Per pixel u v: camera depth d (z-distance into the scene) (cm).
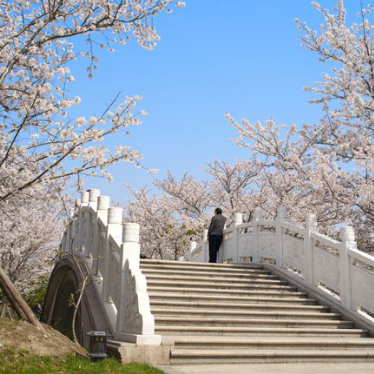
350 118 1508
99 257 1068
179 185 2552
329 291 1207
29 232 1967
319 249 1256
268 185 2028
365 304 1085
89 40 973
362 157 1380
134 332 804
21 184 923
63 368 677
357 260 1141
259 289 1262
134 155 955
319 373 720
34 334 792
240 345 835
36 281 2362
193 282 1210
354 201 1338
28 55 935
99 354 724
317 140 1670
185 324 948
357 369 775
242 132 1784
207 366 757
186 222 2381
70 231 1547
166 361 758
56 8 938
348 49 1539
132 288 845
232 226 1628
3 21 984
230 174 2334
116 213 1048
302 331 991
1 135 936
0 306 1188
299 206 1627
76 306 959
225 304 1080
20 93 903
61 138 916
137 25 1002
